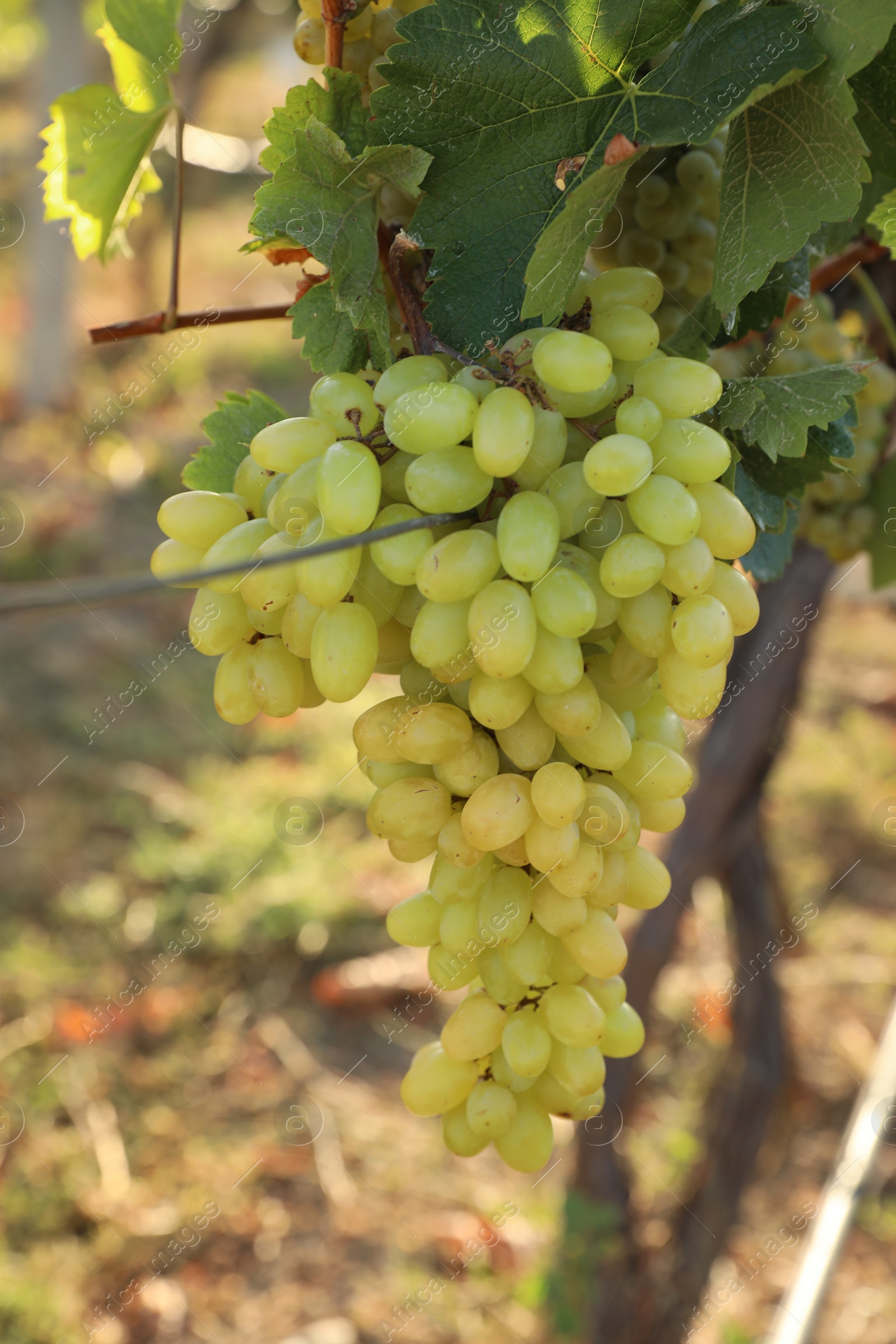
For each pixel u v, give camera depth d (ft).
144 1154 8.29
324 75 2.15
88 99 2.56
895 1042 4.41
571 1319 6.36
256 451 2.15
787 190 2.12
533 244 2.17
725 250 2.16
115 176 2.65
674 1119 8.59
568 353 2.07
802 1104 8.96
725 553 2.17
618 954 2.22
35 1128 8.21
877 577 3.04
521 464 2.12
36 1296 7.17
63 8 14.35
